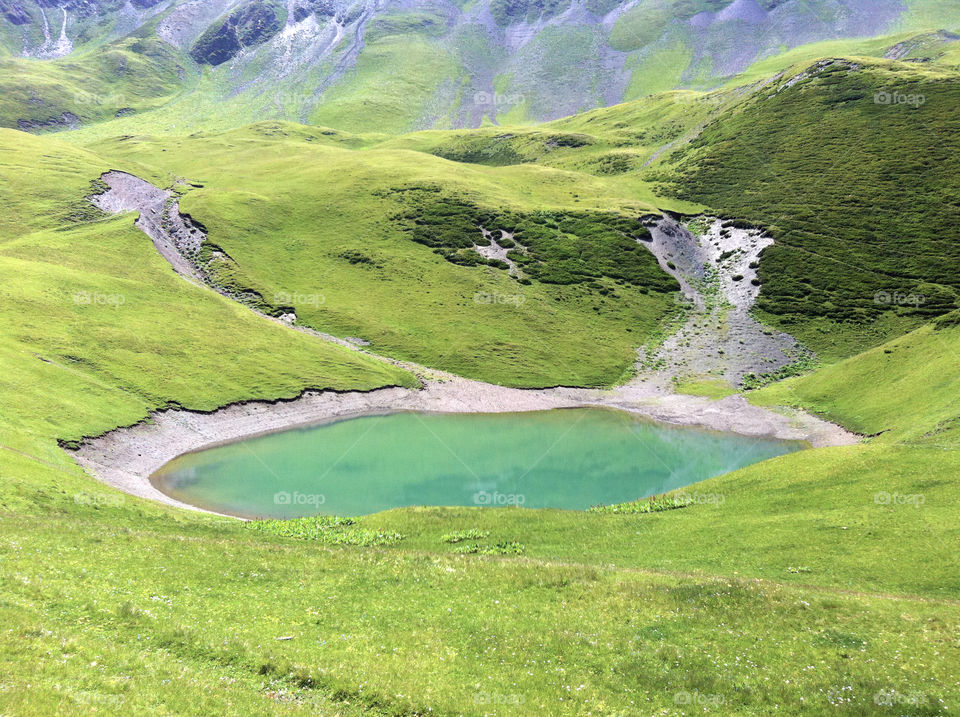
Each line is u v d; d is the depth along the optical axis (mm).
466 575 31000
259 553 32562
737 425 93375
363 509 63562
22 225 142875
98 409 77250
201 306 115875
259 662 20266
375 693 19312
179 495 65438
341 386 103938
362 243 150000
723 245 161375
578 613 26891
